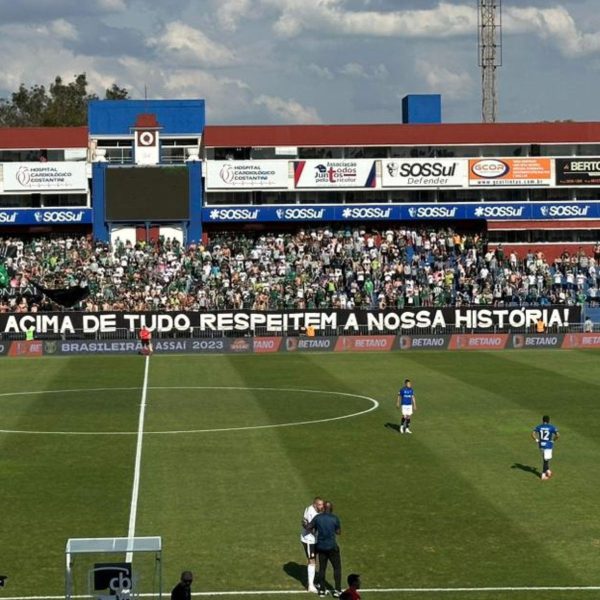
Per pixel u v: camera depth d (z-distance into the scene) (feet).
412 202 376.27
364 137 376.89
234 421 177.17
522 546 107.76
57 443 159.22
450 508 121.70
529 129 378.73
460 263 348.38
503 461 145.07
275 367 254.47
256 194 374.63
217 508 122.11
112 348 289.33
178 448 155.12
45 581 97.55
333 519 96.58
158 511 120.88
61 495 127.95
